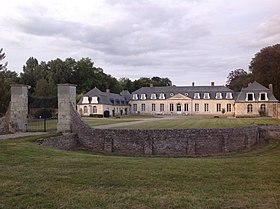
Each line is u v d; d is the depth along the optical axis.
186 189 6.46
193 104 64.81
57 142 16.72
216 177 7.48
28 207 5.39
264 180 7.18
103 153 18.44
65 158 10.25
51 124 25.84
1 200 5.76
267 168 8.55
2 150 11.27
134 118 45.12
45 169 8.35
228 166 8.87
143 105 68.38
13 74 45.59
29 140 15.09
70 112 19.27
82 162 9.46
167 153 18.52
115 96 66.56
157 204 5.49
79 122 19.25
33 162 9.38
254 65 61.25
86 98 60.34
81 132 19.16
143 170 8.23
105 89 75.31
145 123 29.81
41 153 11.18
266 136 24.41
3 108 26.48
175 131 18.67
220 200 5.68
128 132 18.80
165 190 6.39
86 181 7.08
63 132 19.16
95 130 19.11
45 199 5.80
